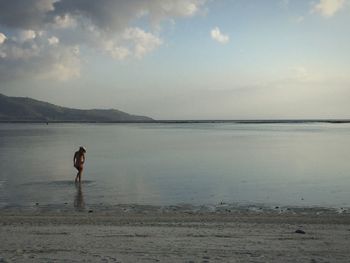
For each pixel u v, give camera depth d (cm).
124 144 6731
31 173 3025
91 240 1136
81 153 2606
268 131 13950
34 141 7494
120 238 1168
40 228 1327
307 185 2514
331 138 8788
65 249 1014
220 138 8919
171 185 2506
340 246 1073
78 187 2405
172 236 1205
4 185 2461
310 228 1359
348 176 2916
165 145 6506
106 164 3716
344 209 1809
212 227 1366
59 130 14675
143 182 2622
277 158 4312
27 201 1973
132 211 1744
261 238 1181
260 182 2638
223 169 3341
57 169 3281
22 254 953
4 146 6097
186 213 1698
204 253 976
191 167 3488
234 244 1092
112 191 2278
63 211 1736
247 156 4547
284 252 995
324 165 3638
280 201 2006
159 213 1694
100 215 1628
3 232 1255
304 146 6225
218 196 2138
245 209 1811
